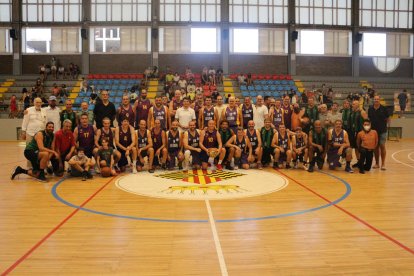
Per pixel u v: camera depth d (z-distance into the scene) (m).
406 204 4.84
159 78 18.64
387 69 20.17
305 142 7.68
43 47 19.36
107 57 19.39
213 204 4.84
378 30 19.91
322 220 4.13
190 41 19.42
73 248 3.31
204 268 2.90
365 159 7.59
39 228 3.87
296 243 3.43
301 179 6.57
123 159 7.23
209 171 7.33
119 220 4.15
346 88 18.94
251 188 5.81
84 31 18.92
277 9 19.66
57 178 6.68
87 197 5.24
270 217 4.25
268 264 2.97
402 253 3.19
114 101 17.17
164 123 7.78
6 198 5.19
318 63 19.84
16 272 2.83
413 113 17.36
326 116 8.09
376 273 2.81
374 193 5.48
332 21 19.86
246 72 19.59
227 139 7.57
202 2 19.33
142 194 5.41
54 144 6.66
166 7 19.31
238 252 3.21
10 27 19.09
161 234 3.68
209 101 7.96
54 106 7.18
